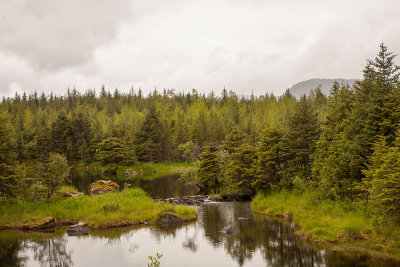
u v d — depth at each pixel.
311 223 24.17
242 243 22.05
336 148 28.72
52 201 30.86
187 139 101.00
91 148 87.25
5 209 27.73
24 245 22.19
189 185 53.44
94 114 160.62
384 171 19.56
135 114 155.62
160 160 91.00
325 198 28.69
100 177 64.81
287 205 31.03
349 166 26.11
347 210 25.41
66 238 23.73
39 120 127.62
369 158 24.70
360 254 18.55
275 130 38.31
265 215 30.66
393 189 18.53
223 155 50.53
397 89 25.97
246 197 40.66
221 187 47.91
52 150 84.19
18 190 29.34
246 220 28.75
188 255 19.97
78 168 83.19
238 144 54.12
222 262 18.67
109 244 22.39
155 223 27.91
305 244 21.27
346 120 30.09
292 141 37.12
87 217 27.83
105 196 33.91
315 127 36.16
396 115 24.38
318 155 31.98
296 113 37.66
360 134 26.70
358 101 29.84
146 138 89.62
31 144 86.81
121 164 74.31
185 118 129.00
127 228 26.41
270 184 37.62
